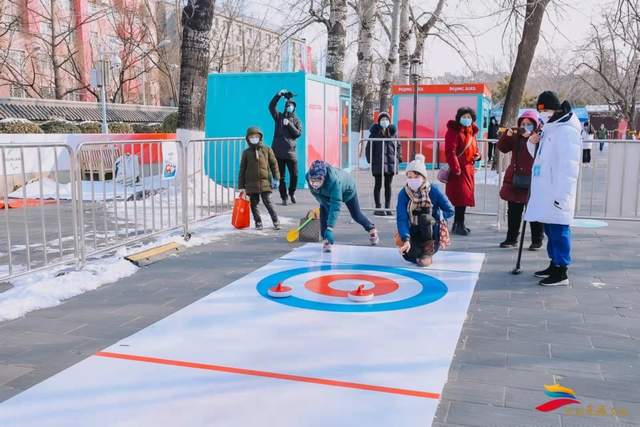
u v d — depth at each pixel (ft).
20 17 91.50
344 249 22.07
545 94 16.70
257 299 15.60
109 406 9.57
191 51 33.30
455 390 10.25
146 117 89.25
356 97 66.03
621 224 28.40
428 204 19.10
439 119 59.98
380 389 10.14
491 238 24.31
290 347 12.13
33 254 21.18
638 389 10.31
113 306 15.16
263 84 42.01
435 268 19.07
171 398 9.84
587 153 59.57
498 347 12.33
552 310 14.88
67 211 31.89
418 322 13.73
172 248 21.52
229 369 11.02
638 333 13.21
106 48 109.29
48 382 10.52
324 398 9.79
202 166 27.02
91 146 19.30
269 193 26.11
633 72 123.13
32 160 38.52
